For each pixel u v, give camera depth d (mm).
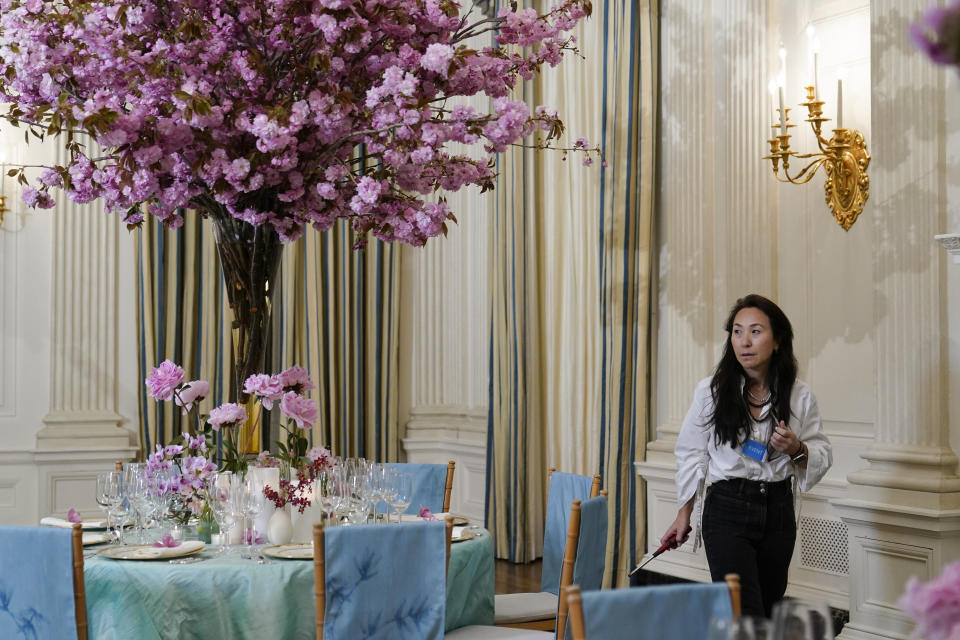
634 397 5738
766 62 5258
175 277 7246
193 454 3730
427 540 2932
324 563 2816
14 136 6973
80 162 3355
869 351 4805
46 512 6957
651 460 5668
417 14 3391
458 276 7844
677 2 5641
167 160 3146
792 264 5188
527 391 6766
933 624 1198
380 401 7793
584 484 3926
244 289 3611
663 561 5562
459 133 3297
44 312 7082
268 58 3309
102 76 3141
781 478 3379
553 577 4008
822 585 5000
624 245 5773
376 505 3807
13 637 2889
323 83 3246
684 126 5574
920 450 4078
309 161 3396
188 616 2916
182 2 3170
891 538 4129
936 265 4039
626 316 5758
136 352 7266
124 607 2920
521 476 6742
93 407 7164
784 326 3414
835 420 4977
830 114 5023
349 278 7750
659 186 5867
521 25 3586
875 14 4250
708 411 3508
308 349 7676
